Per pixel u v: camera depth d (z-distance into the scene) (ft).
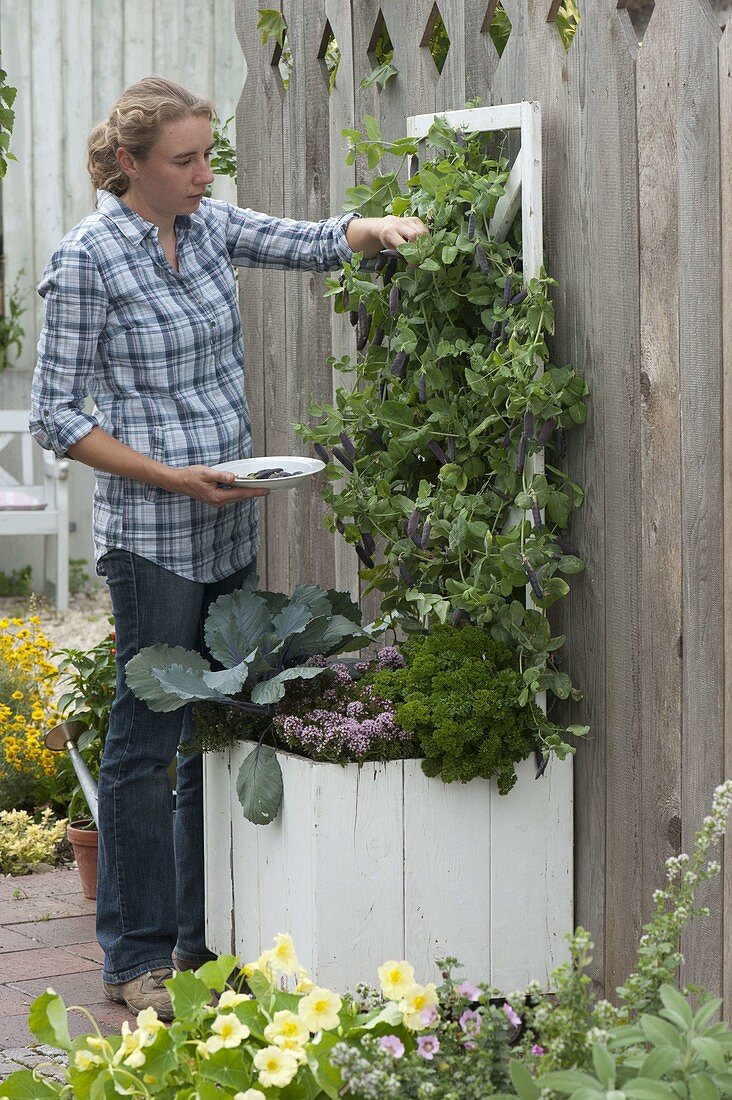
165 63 30.07
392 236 9.64
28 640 18.21
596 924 9.32
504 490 9.29
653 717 8.60
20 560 29.07
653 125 8.27
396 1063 5.75
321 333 12.01
